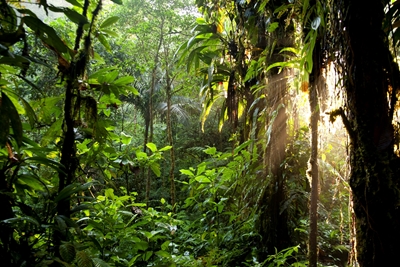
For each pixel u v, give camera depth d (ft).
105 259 4.96
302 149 7.04
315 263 4.54
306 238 7.76
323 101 4.49
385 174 3.30
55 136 4.72
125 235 5.65
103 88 4.72
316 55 4.46
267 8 7.18
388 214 3.27
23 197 4.47
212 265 6.44
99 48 19.34
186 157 25.46
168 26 18.52
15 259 3.26
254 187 7.82
